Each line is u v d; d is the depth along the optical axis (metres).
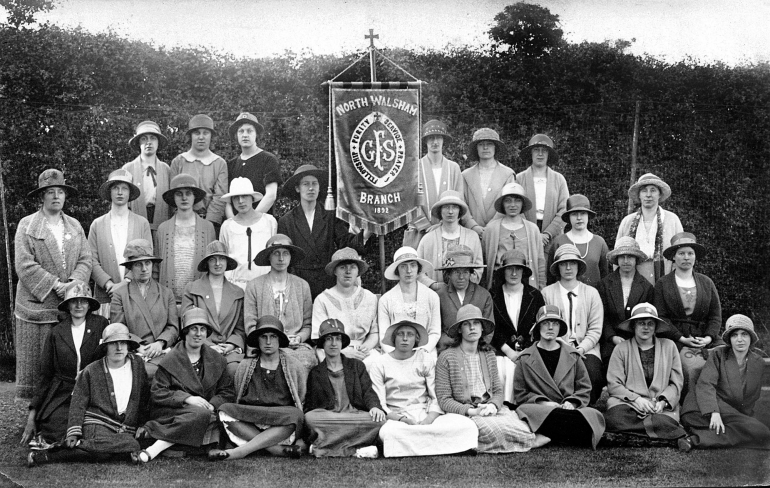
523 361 8.72
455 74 12.86
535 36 12.87
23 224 9.02
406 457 8.05
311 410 8.32
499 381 8.64
